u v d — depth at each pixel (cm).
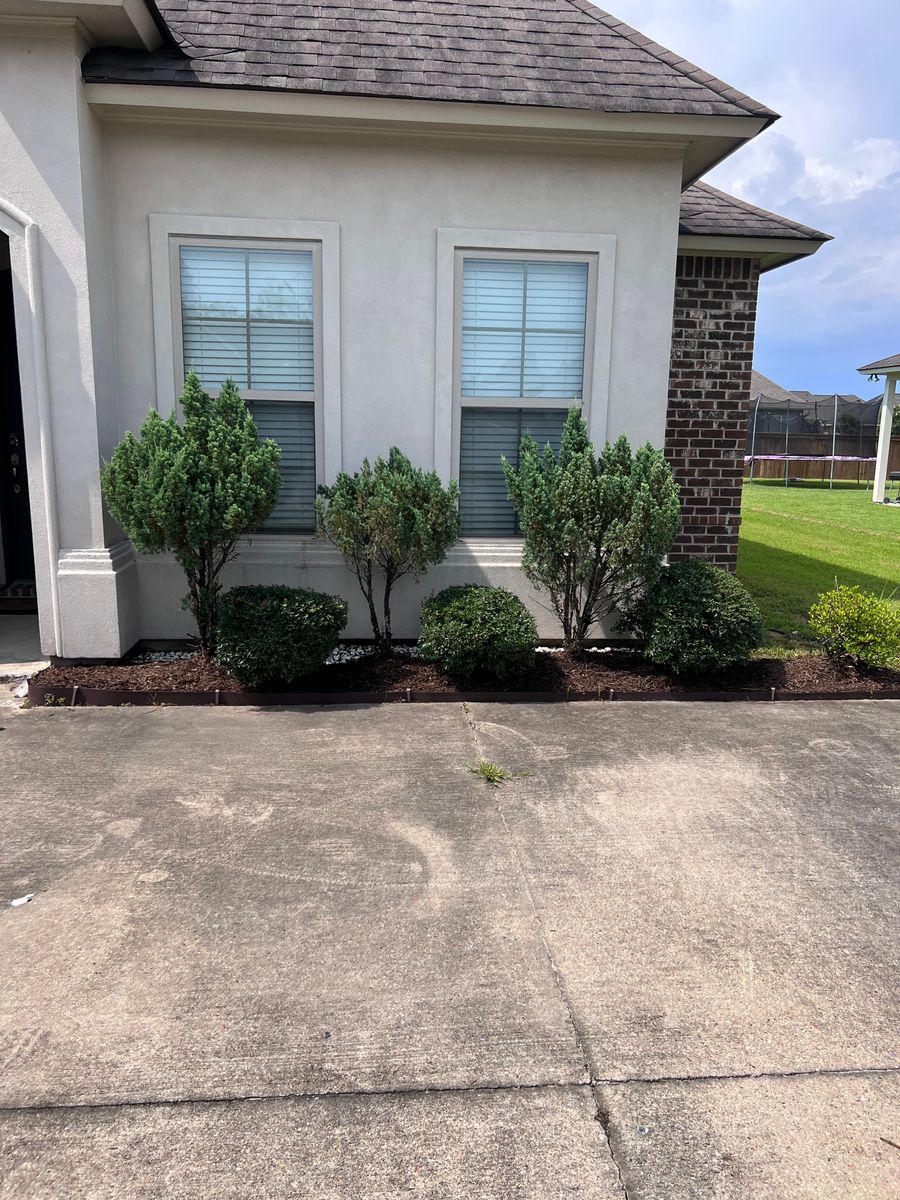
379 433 625
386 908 304
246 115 551
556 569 583
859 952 285
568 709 536
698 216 720
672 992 262
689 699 561
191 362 612
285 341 614
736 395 734
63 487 556
